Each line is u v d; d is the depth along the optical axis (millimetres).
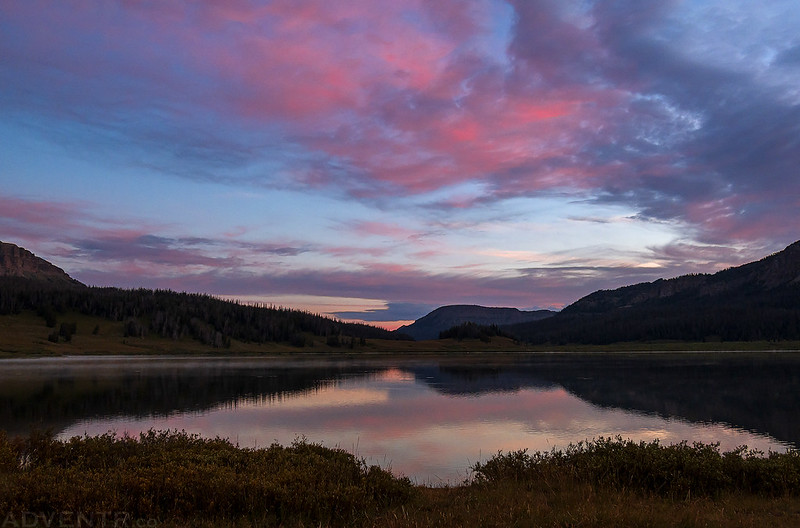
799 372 84875
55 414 41312
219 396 54531
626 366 107125
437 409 44844
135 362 123688
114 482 9602
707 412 42781
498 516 9070
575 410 44094
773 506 10578
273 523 8977
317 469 11766
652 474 12734
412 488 12531
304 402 49719
